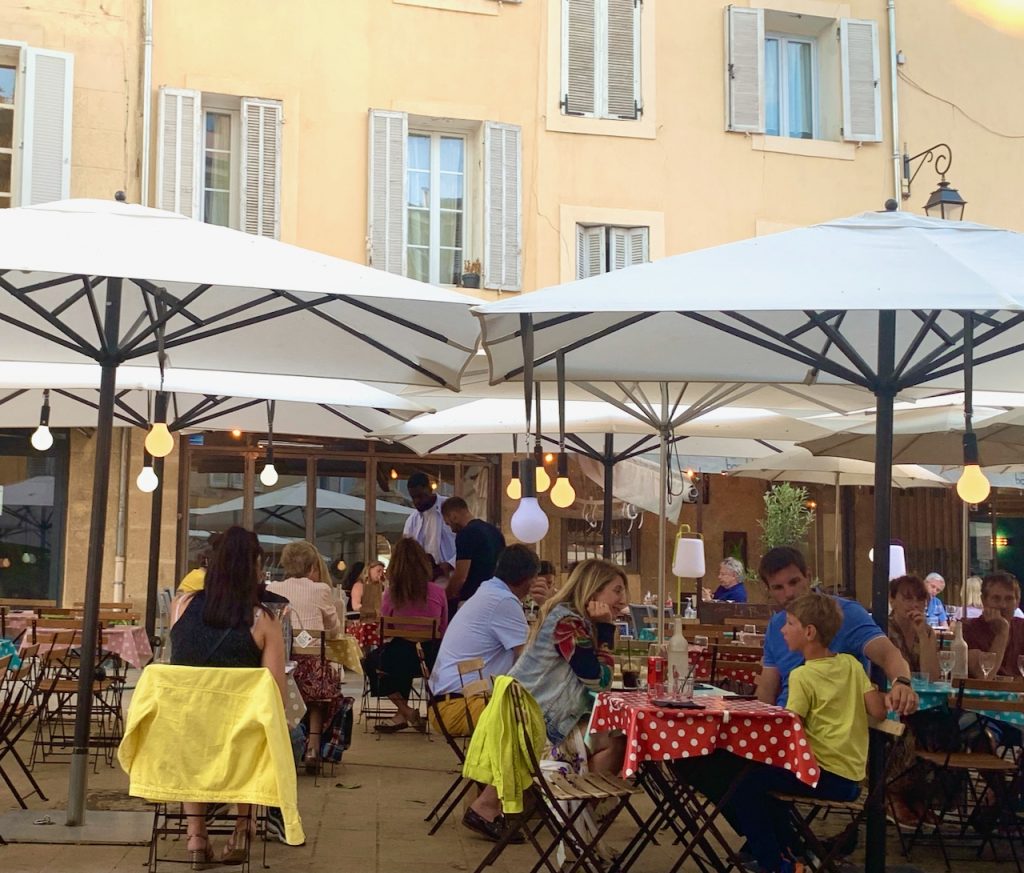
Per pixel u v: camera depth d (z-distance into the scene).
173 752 5.52
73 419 12.70
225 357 8.72
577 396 10.52
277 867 6.38
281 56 17.09
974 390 8.12
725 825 7.64
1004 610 8.92
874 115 18.89
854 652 6.20
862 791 6.78
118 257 6.07
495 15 17.80
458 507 11.28
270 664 6.05
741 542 19.08
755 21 18.56
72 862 6.29
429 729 10.91
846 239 5.95
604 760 6.51
